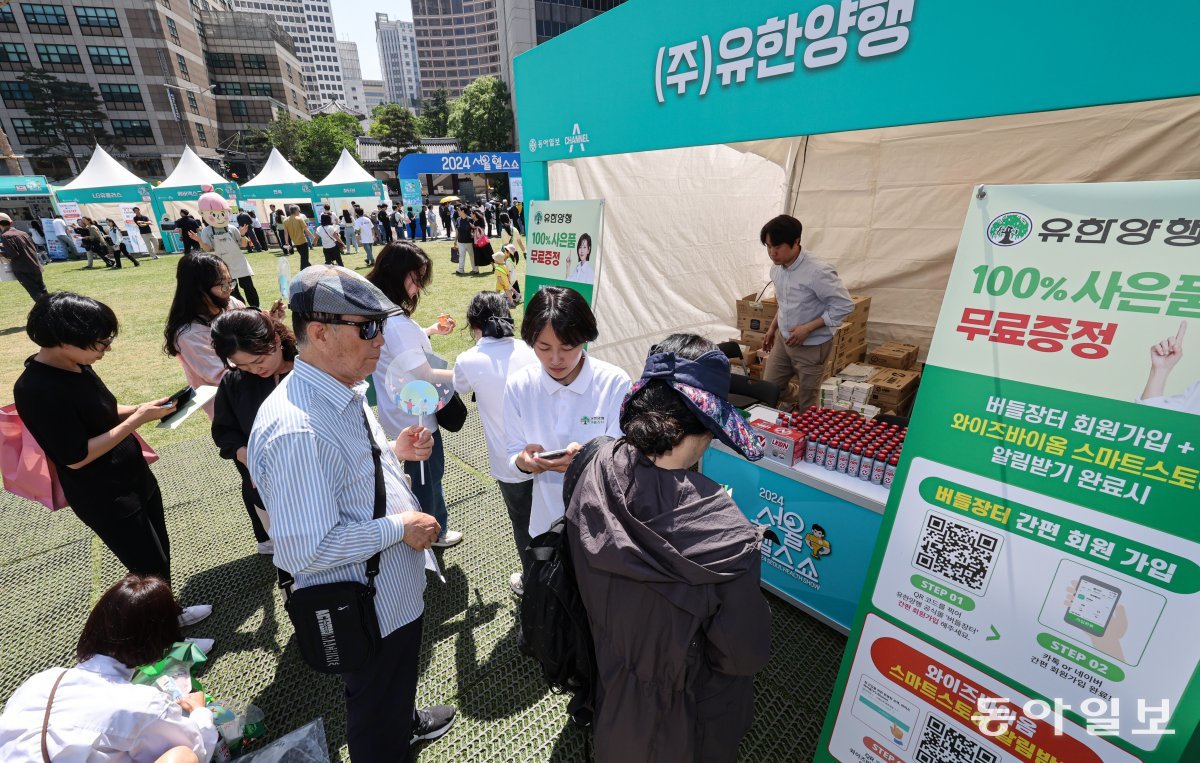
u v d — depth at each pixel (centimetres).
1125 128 338
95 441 196
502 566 286
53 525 339
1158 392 100
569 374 185
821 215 485
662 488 105
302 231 1172
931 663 138
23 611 271
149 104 5184
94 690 126
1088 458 109
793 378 432
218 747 178
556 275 311
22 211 3125
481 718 206
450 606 260
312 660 127
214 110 6053
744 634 99
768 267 518
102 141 5088
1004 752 128
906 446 137
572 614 116
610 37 240
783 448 234
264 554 300
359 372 131
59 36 4734
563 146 287
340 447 125
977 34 134
